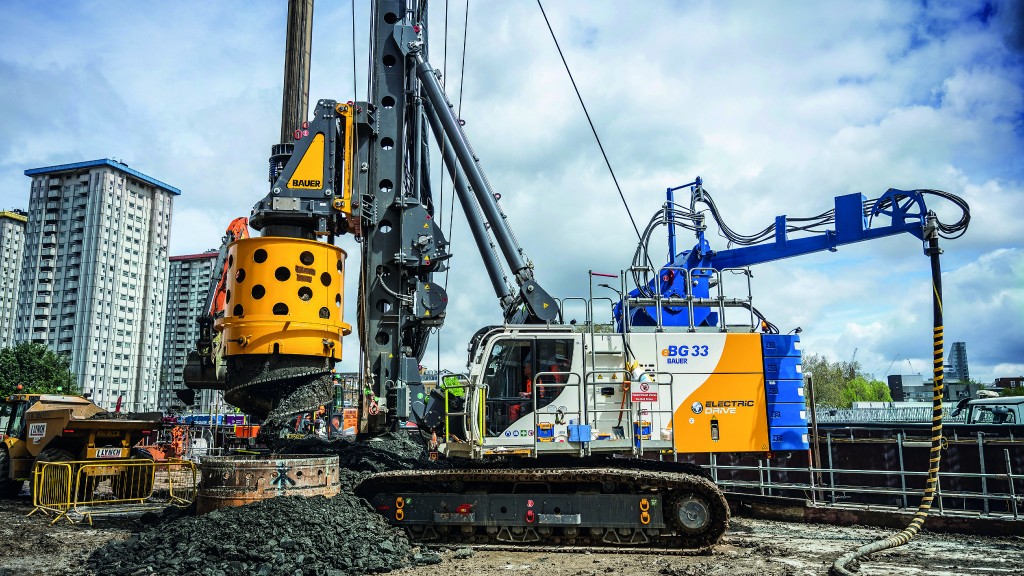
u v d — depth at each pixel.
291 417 10.01
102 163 123.38
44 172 124.88
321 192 10.77
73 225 123.25
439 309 11.23
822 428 16.23
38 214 123.81
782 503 12.84
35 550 9.52
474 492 9.81
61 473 13.67
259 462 9.24
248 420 31.92
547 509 9.58
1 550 9.52
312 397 10.15
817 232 17.56
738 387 10.65
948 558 9.16
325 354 10.14
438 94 11.65
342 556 8.29
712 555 9.32
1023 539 10.35
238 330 9.89
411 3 11.91
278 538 8.23
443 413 10.53
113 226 124.19
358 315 11.30
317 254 10.21
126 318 125.06
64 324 120.62
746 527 11.93
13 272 126.38
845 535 11.03
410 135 11.59
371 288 11.18
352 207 10.80
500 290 11.58
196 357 12.88
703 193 20.09
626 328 10.61
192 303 158.12
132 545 8.61
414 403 10.80
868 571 8.41
